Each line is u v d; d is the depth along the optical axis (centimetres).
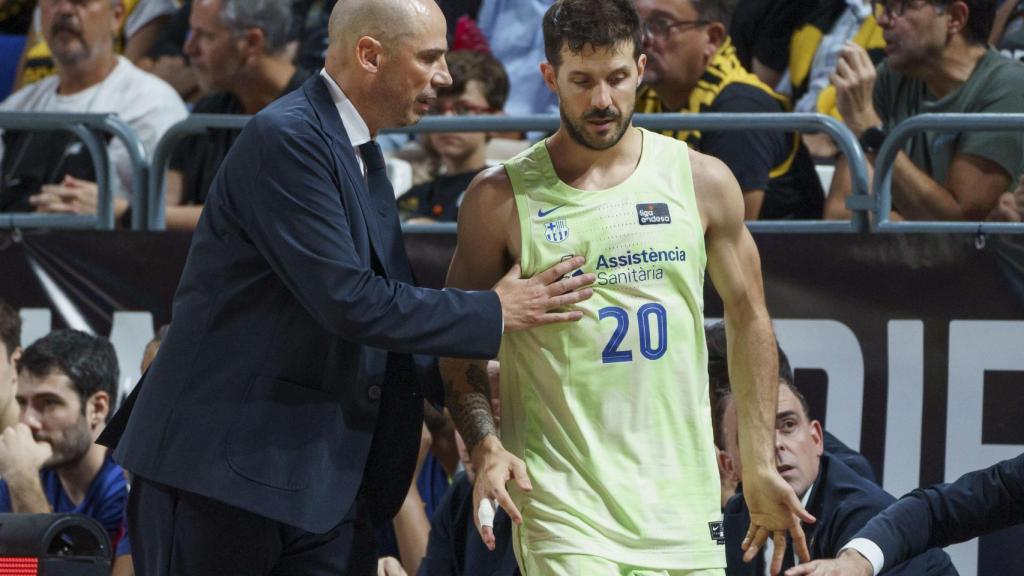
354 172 910
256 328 897
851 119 1527
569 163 913
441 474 1396
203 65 1770
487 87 1730
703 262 912
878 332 1303
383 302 867
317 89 922
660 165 915
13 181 1742
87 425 1328
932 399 1294
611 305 893
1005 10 1680
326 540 934
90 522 901
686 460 900
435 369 973
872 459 1304
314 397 905
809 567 922
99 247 1414
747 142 1473
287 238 871
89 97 1906
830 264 1312
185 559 902
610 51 866
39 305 1420
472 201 924
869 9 1792
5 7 2297
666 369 896
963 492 979
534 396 908
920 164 1480
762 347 939
